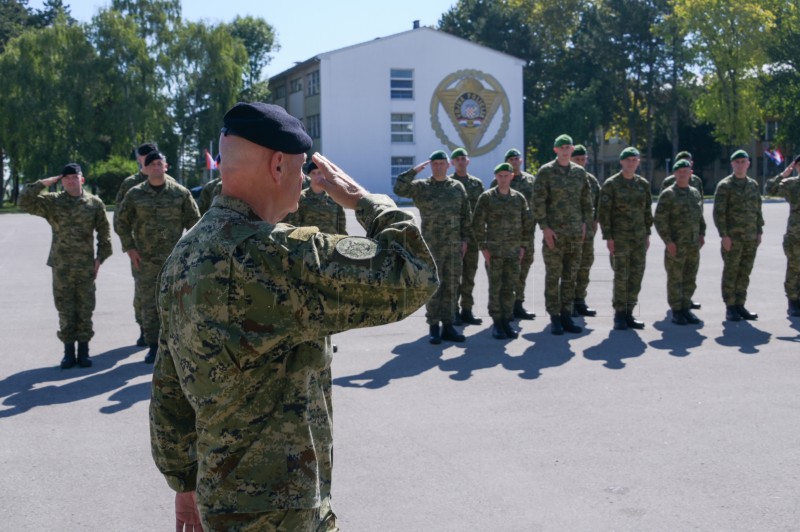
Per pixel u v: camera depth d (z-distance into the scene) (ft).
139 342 26.91
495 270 27.63
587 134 196.03
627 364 23.34
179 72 156.46
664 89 199.31
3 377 22.65
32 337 28.48
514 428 17.30
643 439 16.46
